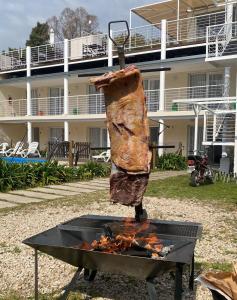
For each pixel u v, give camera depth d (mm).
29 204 8258
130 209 7750
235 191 10297
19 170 11031
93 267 3191
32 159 19500
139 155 3053
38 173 11586
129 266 2916
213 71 19938
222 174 13375
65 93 23328
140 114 3057
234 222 6629
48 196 9461
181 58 18953
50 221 6574
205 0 19312
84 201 8656
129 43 21250
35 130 27250
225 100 13375
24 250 4957
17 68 26297
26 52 25297
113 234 3299
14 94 28125
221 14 19812
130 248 3176
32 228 6078
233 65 15125
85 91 24797
